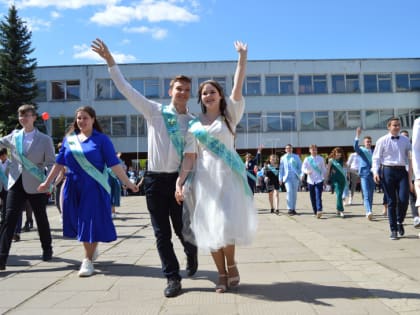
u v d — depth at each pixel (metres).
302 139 37.97
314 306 3.51
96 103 37.62
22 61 31.95
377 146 7.01
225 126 3.99
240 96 4.12
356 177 14.20
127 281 4.51
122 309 3.58
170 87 4.39
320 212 10.22
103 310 3.57
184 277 4.59
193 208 4.06
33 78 32.72
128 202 18.45
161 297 3.89
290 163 11.32
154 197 4.17
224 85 37.31
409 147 6.90
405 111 38.78
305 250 5.98
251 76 37.94
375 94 38.56
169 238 4.12
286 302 3.63
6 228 5.29
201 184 3.91
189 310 3.50
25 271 5.13
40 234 5.77
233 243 3.88
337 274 4.54
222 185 3.86
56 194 9.83
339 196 10.37
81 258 5.89
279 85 38.06
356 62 38.59
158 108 4.27
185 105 4.40
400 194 6.92
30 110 5.60
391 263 5.01
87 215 4.80
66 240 7.66
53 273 5.00
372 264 4.99
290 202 11.27
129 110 37.62
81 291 4.17
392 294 3.80
